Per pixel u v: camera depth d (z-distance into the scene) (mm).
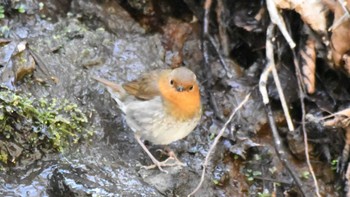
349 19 10453
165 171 10539
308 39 11297
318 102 11602
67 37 11812
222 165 11164
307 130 11562
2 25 11594
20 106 10008
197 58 12633
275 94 11672
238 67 12250
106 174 10070
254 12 12375
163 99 10281
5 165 9969
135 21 12711
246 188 11141
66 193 9750
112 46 12094
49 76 10930
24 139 10070
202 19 12641
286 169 11008
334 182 11484
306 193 11180
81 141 10539
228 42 12414
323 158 11617
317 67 11648
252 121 11609
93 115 10906
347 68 10930
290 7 10930
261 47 12242
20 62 10500
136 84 10664
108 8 12547
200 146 11281
